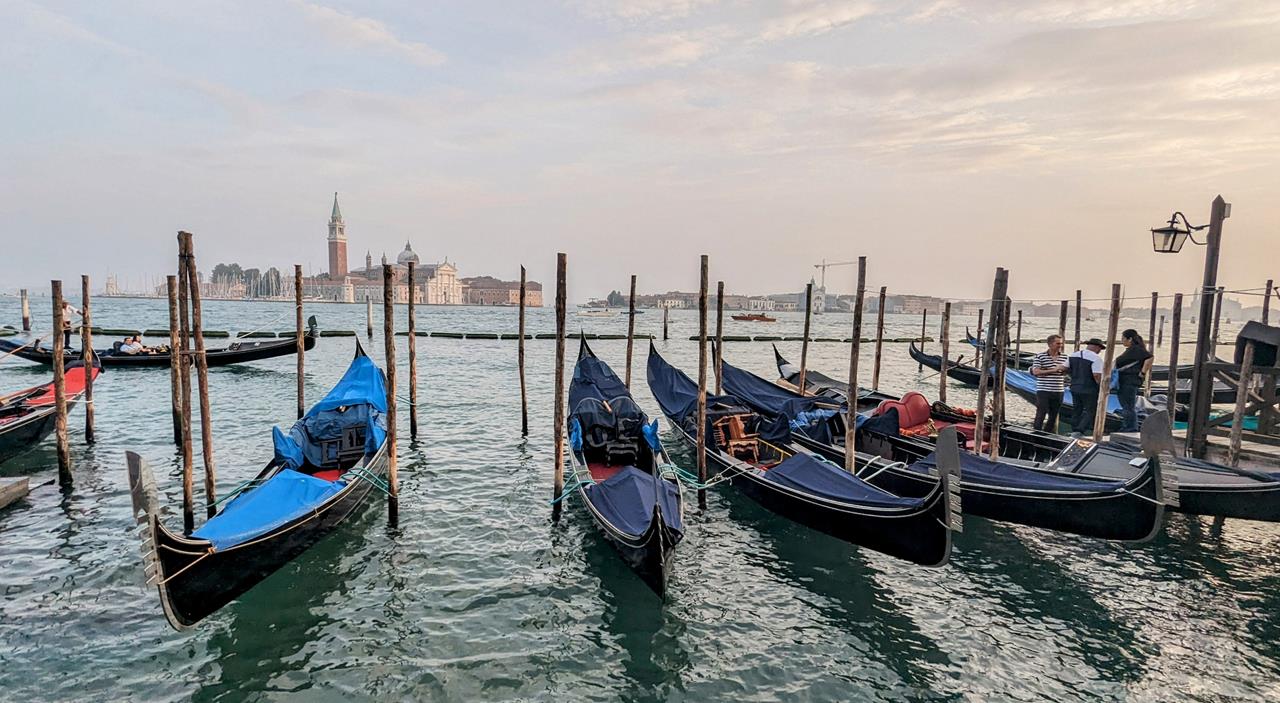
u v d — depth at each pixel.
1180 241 12.09
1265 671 7.36
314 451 12.31
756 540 10.80
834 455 13.03
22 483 11.64
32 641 7.43
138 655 7.27
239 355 28.64
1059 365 14.59
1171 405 13.80
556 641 7.79
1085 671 7.36
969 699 6.89
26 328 49.16
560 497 11.23
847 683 7.14
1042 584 9.27
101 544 9.88
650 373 18.83
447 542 10.41
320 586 8.92
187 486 10.16
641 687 7.00
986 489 10.35
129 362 28.02
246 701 6.61
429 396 24.17
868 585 9.27
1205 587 9.18
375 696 6.75
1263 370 11.45
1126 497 8.80
